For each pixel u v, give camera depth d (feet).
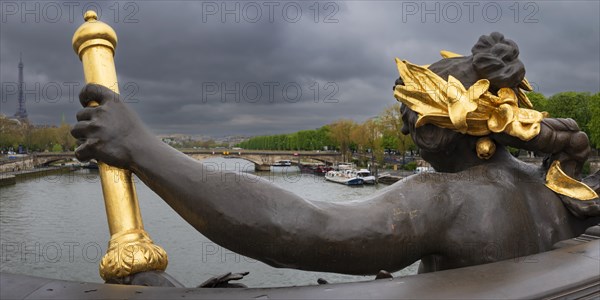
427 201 6.72
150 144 6.27
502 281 5.22
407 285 5.08
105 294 4.85
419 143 7.77
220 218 5.87
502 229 6.83
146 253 6.22
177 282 6.23
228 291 4.97
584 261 5.93
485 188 7.13
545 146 7.52
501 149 7.96
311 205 6.09
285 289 5.00
